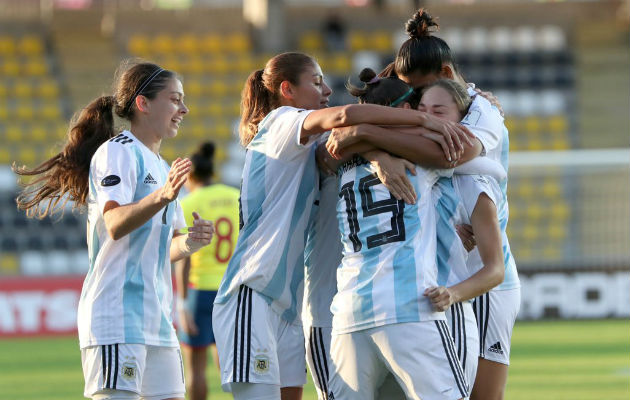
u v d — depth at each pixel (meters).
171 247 14.77
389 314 11.47
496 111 13.50
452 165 12.00
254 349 13.10
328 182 13.86
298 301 13.72
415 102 13.66
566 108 66.50
